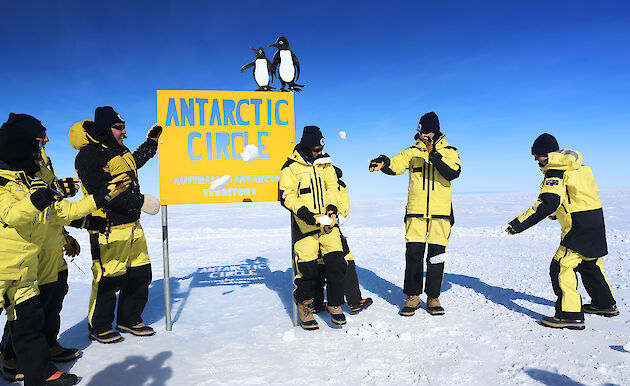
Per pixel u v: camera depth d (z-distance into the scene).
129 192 3.13
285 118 3.77
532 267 5.91
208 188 3.65
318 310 4.02
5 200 2.14
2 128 2.29
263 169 3.73
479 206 21.39
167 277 3.53
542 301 4.19
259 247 8.68
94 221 3.02
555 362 2.73
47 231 2.58
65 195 2.48
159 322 3.76
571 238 3.46
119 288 3.27
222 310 4.12
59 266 2.91
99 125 3.09
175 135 3.60
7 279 2.21
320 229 3.44
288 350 3.02
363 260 6.80
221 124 3.67
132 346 3.12
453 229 10.75
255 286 5.16
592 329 3.36
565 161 3.43
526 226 3.50
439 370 2.63
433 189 3.84
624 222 11.68
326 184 3.61
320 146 3.46
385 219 15.06
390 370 2.64
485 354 2.89
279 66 3.89
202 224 14.71
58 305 2.85
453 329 3.38
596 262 3.65
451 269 5.89
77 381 2.51
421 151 3.89
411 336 3.23
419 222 3.87
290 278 5.60
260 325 3.62
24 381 2.34
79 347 3.10
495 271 5.70
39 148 2.48
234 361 2.83
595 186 3.56
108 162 3.09
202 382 2.51
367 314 3.87
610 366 2.65
